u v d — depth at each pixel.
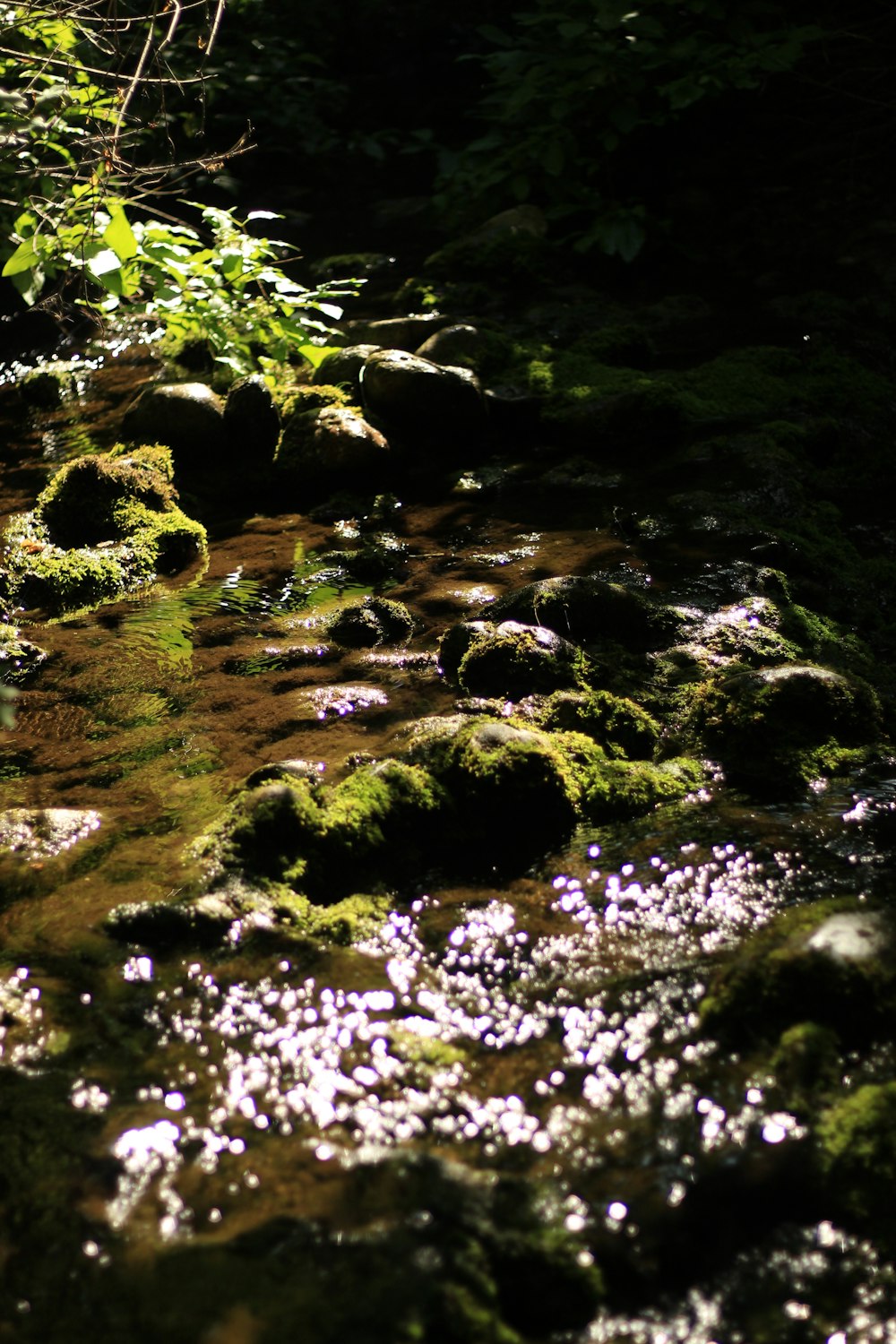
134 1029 2.22
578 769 2.89
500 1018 2.24
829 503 4.50
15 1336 1.66
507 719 3.01
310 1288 1.70
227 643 3.62
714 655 3.38
